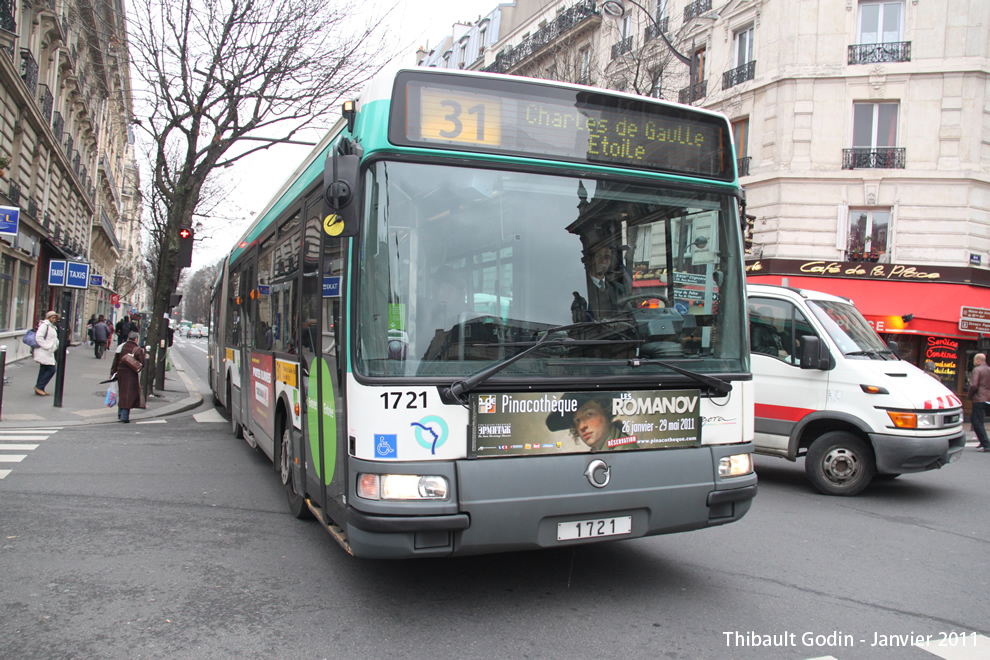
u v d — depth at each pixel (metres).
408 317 3.97
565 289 4.27
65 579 4.82
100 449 9.89
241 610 4.34
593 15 25.81
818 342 6.69
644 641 3.97
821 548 6.00
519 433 4.01
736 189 4.87
